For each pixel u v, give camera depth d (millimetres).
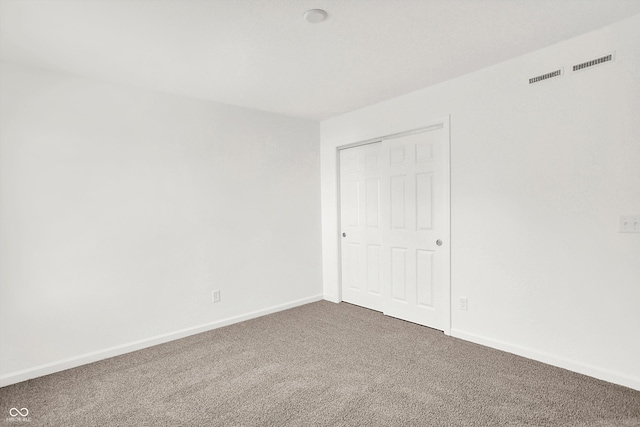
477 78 2801
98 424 1925
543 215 2473
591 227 2256
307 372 2469
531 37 2268
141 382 2373
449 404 2031
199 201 3318
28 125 2465
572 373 2334
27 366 2453
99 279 2762
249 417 1958
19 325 2428
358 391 2201
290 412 1996
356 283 4105
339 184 4227
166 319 3115
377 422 1888
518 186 2596
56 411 2047
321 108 3770
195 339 3141
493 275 2766
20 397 2203
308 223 4262
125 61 2463
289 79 2889
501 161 2684
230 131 3545
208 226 3381
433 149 3207
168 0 1750
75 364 2627
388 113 3506
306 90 3172
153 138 3045
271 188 3885
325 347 2898
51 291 2553
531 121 2508
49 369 2518
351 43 2283
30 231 2469
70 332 2631
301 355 2752
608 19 2070
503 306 2717
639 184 2066
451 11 1933
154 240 3049
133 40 2166
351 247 4141
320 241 4406
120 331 2859
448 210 3025
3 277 2371
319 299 4387
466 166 2900
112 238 2824
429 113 3143
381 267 3793
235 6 1825
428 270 3299
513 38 2273
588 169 2258
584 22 2096
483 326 2852
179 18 1929
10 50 2252
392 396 2133
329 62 2574
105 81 2805
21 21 1909
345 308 4004
